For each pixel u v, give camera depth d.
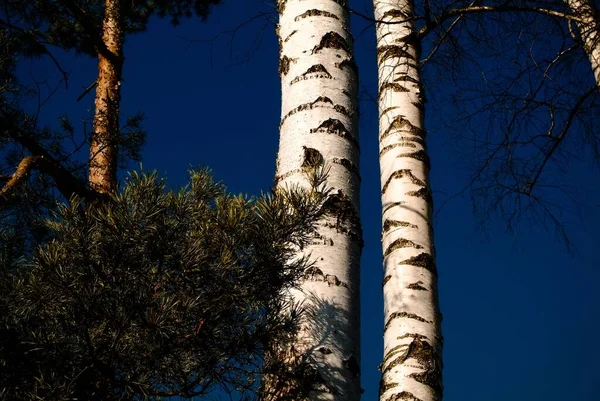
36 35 7.26
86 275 2.40
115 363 2.43
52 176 4.13
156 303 2.40
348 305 2.70
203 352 2.52
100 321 2.43
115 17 7.51
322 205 2.65
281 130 3.16
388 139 4.82
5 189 3.60
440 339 4.02
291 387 2.52
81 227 2.41
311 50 3.28
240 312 2.59
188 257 2.44
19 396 2.33
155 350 2.42
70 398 2.34
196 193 2.65
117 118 6.63
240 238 2.52
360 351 2.72
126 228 2.42
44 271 2.35
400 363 3.85
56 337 2.42
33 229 3.34
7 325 2.38
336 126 3.06
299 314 2.59
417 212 4.45
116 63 7.02
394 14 5.36
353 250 2.82
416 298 4.09
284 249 2.58
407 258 4.25
